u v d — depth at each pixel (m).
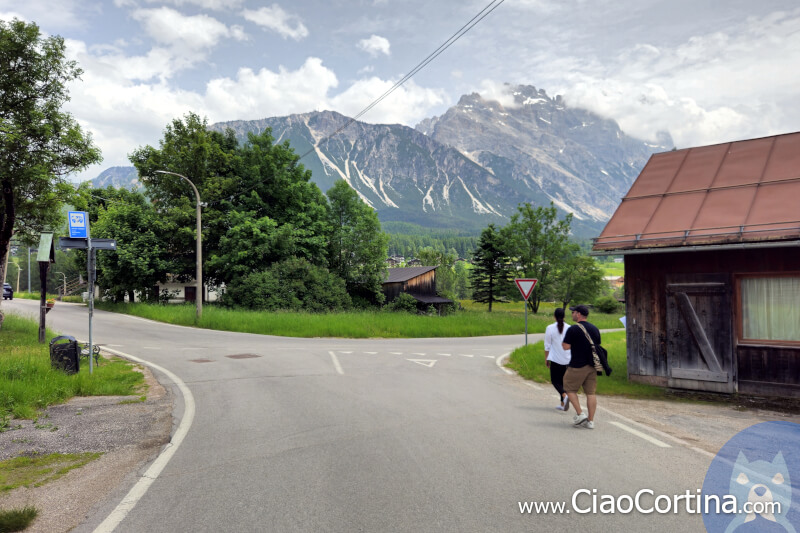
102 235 39.94
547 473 5.18
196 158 41.62
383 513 4.20
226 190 43.38
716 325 9.95
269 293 36.44
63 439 6.73
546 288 55.81
